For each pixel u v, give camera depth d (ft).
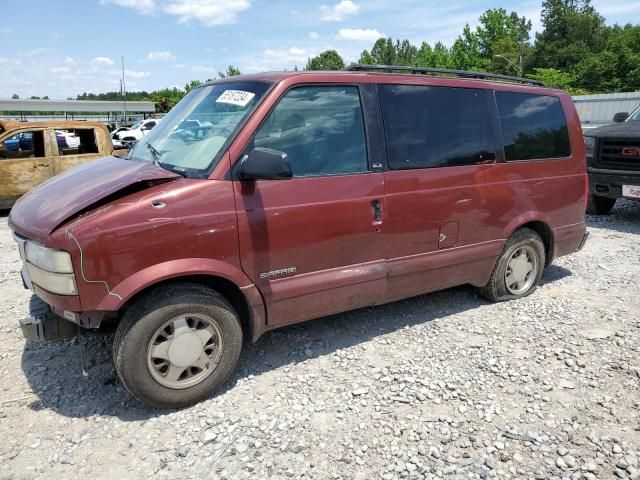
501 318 15.20
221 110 11.89
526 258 16.61
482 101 14.74
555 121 16.51
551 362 12.62
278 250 11.34
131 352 9.99
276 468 9.05
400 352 13.15
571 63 261.03
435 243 13.89
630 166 25.30
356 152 12.39
